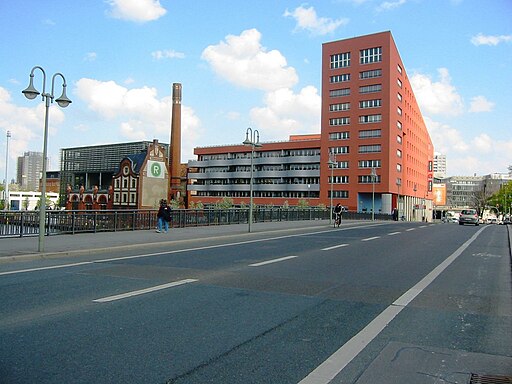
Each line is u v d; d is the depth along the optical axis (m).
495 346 5.65
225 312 7.06
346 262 13.36
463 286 9.79
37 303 7.47
